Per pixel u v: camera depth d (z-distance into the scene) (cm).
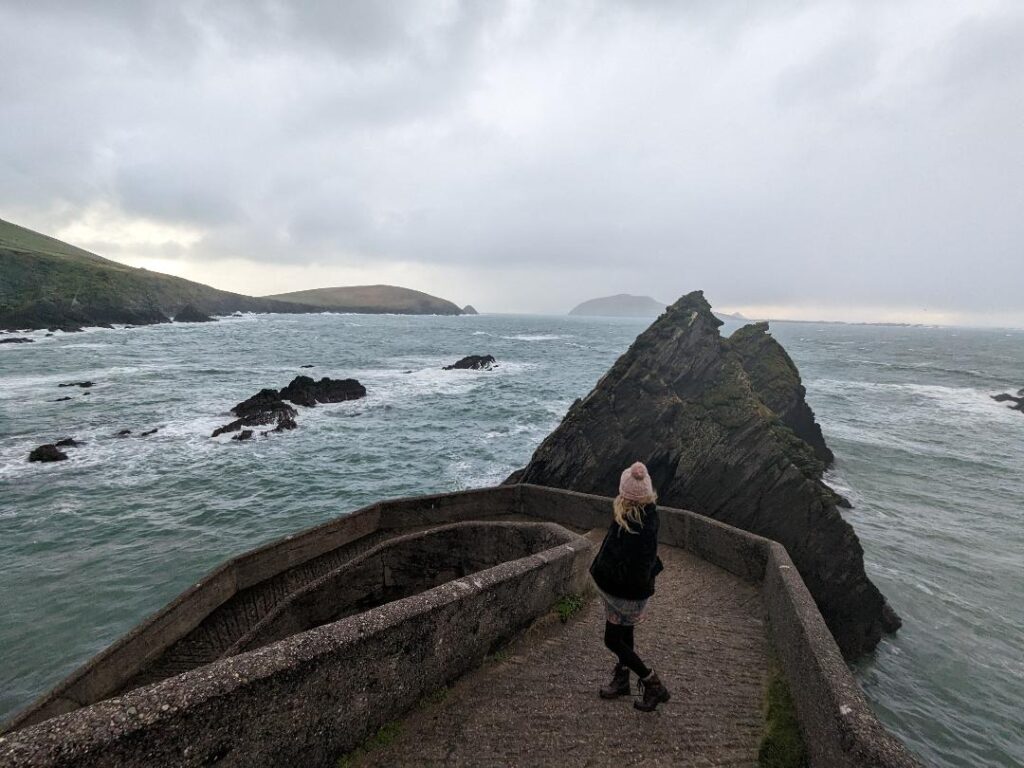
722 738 437
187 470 2348
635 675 513
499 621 523
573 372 6147
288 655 335
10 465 2330
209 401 3744
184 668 743
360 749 382
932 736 1050
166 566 1522
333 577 750
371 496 2127
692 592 754
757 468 1462
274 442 2828
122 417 3216
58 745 246
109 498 2017
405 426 3284
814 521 1326
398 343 9669
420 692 435
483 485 2275
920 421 3994
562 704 461
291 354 7231
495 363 6631
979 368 8244
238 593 910
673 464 1630
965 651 1297
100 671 691
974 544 1878
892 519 2081
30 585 1406
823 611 1268
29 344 6881
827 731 372
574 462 1748
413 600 442
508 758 394
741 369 1911
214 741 293
